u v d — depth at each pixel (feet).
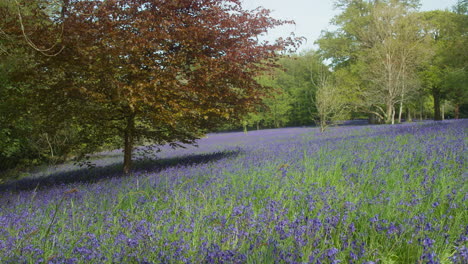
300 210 13.14
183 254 9.73
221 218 12.39
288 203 13.98
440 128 41.55
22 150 58.95
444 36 124.57
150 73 27.99
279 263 8.59
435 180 15.33
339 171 19.20
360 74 117.08
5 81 34.06
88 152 36.60
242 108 33.50
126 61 28.35
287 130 125.90
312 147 33.81
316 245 9.81
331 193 14.07
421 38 112.06
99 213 15.26
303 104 179.73
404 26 108.47
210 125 36.68
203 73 29.19
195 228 11.60
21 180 42.57
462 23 98.27
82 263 9.78
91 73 27.84
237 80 31.68
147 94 26.73
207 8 32.09
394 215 11.60
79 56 26.61
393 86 103.19
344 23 133.90
